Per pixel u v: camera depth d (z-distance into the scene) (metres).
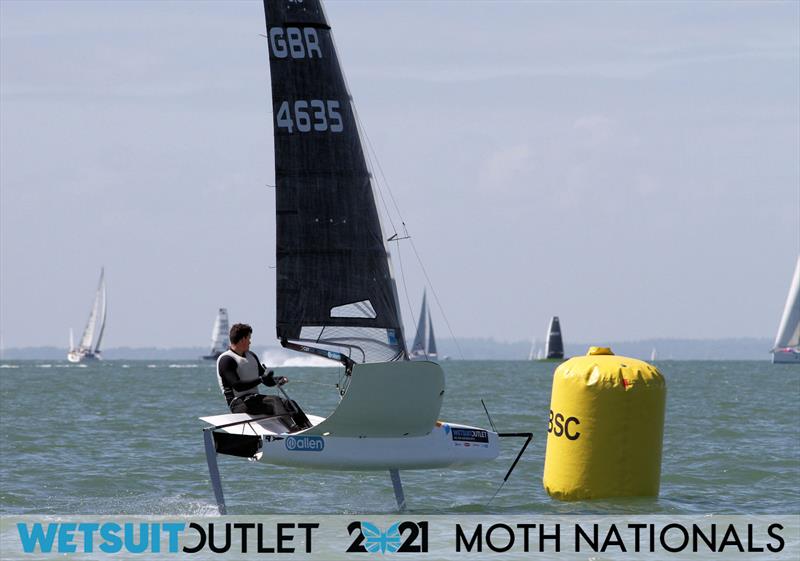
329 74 56.09
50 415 113.44
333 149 55.69
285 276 55.09
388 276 55.97
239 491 57.44
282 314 54.88
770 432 90.06
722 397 160.88
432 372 47.41
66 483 59.97
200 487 58.69
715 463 67.50
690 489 57.38
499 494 55.94
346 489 57.81
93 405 135.50
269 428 50.44
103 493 56.75
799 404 137.75
